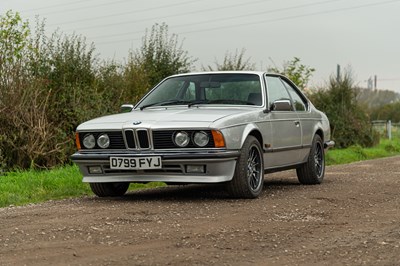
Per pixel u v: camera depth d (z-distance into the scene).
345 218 6.90
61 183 10.27
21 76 12.85
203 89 9.45
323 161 10.96
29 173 11.34
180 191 9.80
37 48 14.06
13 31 14.12
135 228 6.28
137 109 9.47
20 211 7.78
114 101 15.04
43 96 13.48
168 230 6.17
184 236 5.86
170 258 4.98
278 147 9.38
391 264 4.74
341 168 14.59
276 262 4.85
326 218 6.91
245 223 6.57
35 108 12.69
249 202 8.22
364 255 5.05
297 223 6.58
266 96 9.30
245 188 8.42
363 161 17.56
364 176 12.08
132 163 8.23
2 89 12.55
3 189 9.63
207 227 6.33
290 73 23.28
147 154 8.17
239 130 8.38
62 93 14.04
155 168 8.16
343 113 24.03
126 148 8.37
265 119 9.04
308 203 8.09
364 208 7.66
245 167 8.41
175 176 8.21
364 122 24.77
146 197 8.98
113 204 8.14
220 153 8.04
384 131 32.41
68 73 14.29
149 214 7.19
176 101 9.41
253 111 8.84
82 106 13.88
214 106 9.12
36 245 5.53
